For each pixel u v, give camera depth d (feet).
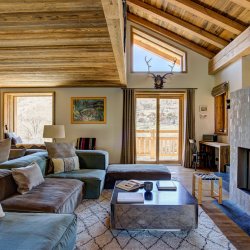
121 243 7.68
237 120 11.23
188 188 14.34
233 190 11.64
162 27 21.57
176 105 23.56
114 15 6.89
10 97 23.99
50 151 13.07
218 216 9.90
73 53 13.17
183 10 17.37
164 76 22.36
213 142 20.61
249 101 10.12
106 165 14.93
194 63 22.36
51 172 12.60
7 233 5.35
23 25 9.89
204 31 18.61
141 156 23.53
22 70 16.70
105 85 21.68
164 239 7.97
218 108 21.47
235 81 17.72
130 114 22.07
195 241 7.84
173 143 23.65
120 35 8.70
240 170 11.10
